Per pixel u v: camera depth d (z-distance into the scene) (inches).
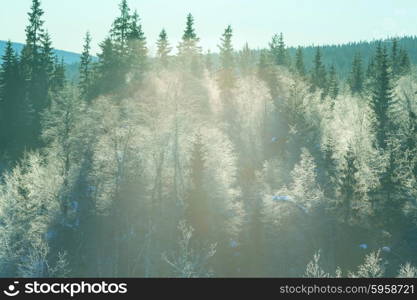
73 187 2228.1
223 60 4365.2
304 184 2269.9
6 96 3366.1
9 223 2011.6
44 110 3176.7
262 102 3609.7
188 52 4362.7
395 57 4894.2
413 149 2336.4
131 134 2274.9
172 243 2137.1
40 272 1806.1
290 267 2076.8
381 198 2253.9
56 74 4217.5
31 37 4087.1
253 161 3063.5
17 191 2229.3
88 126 2399.1
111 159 2268.7
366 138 2923.2
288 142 3093.0
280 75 4441.4
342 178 2237.9
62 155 2364.7
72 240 2133.4
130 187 2244.1
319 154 2856.8
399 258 2078.0
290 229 2167.8
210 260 2071.9
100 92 3469.5
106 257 2100.1
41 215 2197.3
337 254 2114.9
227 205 2197.3
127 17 3973.9
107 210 2224.4
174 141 2347.4
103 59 3757.4
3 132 3181.6
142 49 3944.4
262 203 2261.3
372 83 4389.8
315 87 4534.9
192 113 2714.1
